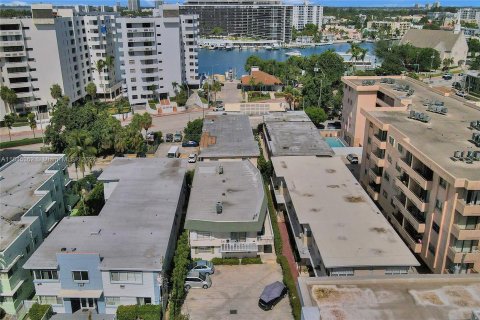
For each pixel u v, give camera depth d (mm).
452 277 35062
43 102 129125
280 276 56531
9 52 120500
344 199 59156
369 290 33812
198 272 55000
